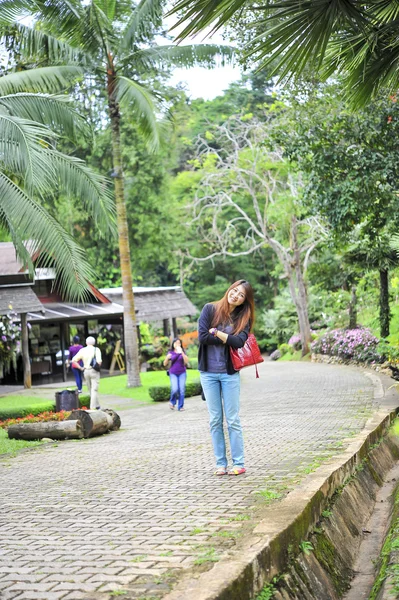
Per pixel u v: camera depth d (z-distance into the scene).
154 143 23.62
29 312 28.02
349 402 15.57
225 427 12.15
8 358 26.17
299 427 11.69
